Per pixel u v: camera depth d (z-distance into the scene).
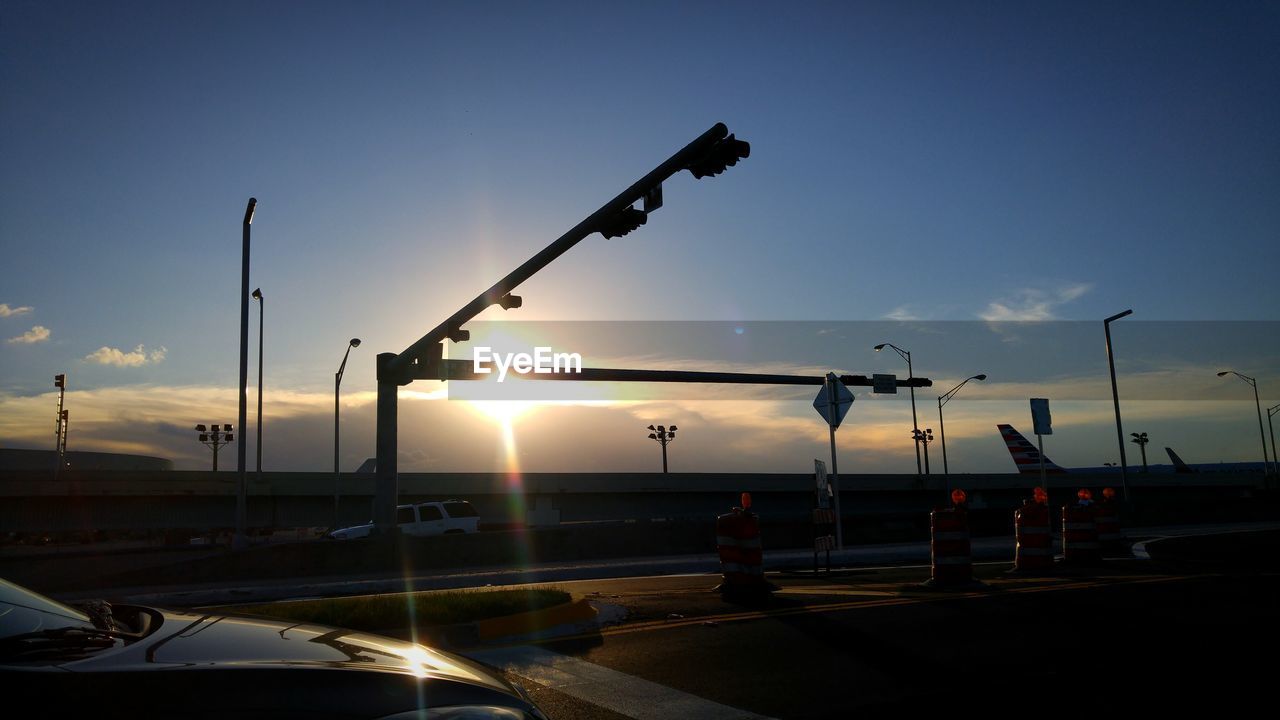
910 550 26.02
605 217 14.32
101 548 48.22
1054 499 69.69
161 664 2.97
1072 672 7.53
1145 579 14.09
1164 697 6.72
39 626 3.23
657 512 67.94
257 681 3.02
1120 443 41.12
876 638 8.95
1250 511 45.88
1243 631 9.30
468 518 34.19
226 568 21.36
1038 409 20.47
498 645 8.66
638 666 7.77
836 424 21.34
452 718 3.18
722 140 13.07
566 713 6.32
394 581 17.78
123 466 112.88
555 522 63.69
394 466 21.95
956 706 6.50
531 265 16.23
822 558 23.95
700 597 11.86
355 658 3.40
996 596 11.80
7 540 50.75
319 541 21.91
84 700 2.73
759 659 8.03
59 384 80.38
